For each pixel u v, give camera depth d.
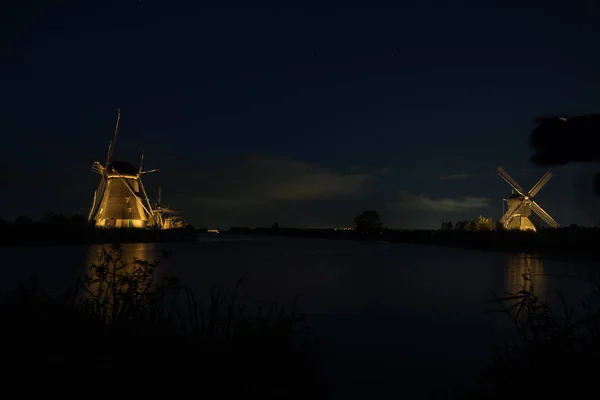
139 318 4.45
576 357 3.57
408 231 71.25
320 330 9.38
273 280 17.80
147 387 3.67
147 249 39.25
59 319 4.27
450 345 8.26
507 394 3.82
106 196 64.88
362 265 26.11
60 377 3.58
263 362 4.31
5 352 3.65
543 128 1.50
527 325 4.35
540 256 31.17
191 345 4.23
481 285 16.64
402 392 5.89
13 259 26.09
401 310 11.64
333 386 5.99
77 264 22.05
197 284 15.77
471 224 58.44
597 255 23.75
